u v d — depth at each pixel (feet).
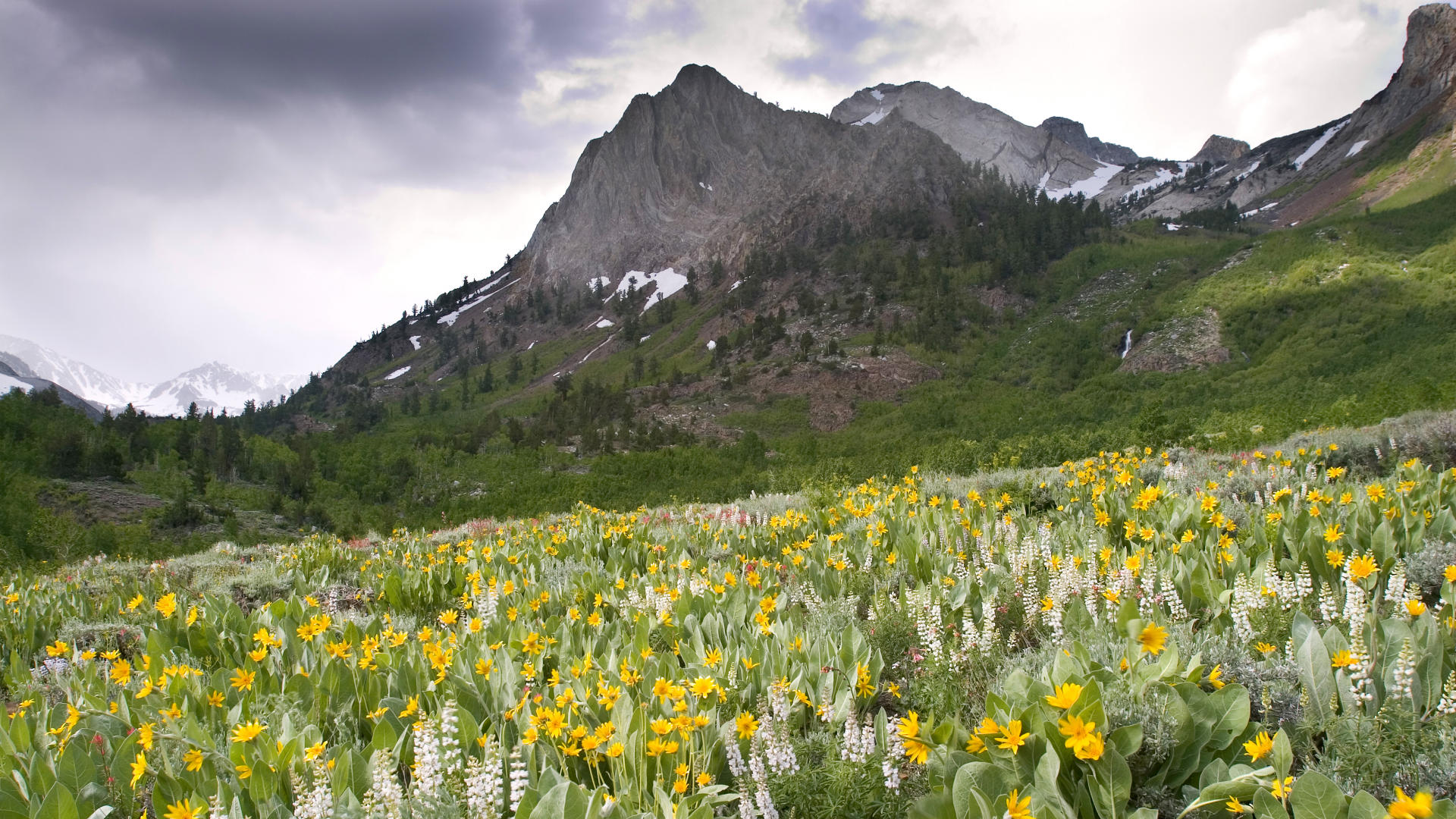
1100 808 8.57
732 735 10.46
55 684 18.02
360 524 171.22
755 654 14.10
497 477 222.48
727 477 160.35
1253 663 11.72
